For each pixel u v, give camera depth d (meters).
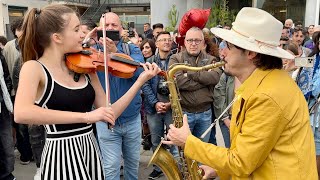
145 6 22.94
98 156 1.97
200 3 11.70
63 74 1.84
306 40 7.08
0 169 3.88
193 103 3.54
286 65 3.38
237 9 12.34
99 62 2.07
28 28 1.79
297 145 1.54
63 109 1.79
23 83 1.69
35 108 1.68
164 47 3.94
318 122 3.05
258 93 1.52
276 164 1.53
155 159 2.27
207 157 1.66
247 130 1.53
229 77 3.46
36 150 3.94
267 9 11.45
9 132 3.88
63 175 1.81
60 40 1.79
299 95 1.59
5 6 16.31
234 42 1.57
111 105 2.07
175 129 1.82
